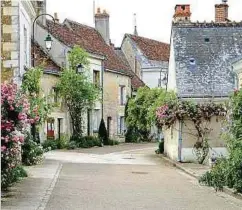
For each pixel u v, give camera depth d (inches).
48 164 908.6
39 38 1515.7
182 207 475.5
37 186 597.9
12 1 769.6
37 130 1122.7
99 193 563.2
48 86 1400.1
